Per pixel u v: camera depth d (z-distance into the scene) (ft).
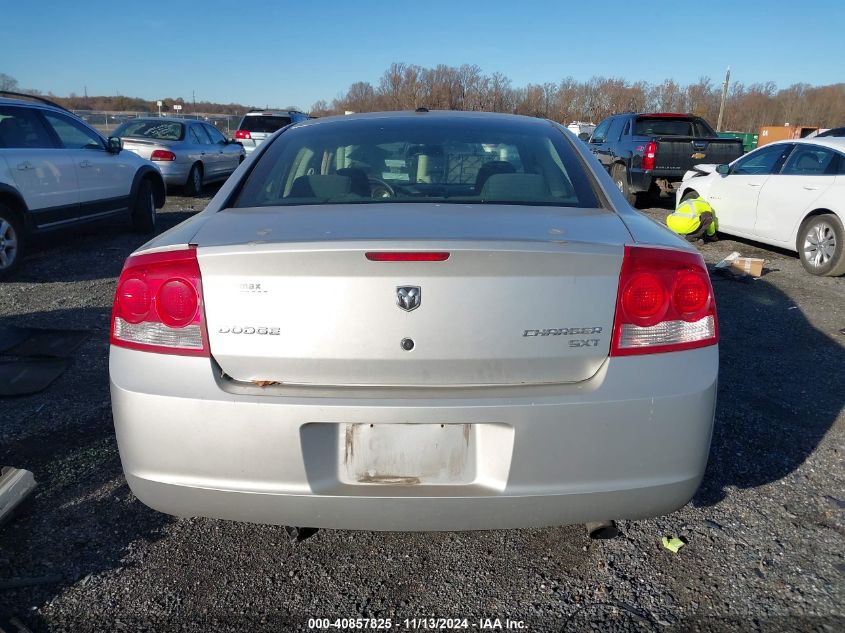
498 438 6.61
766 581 8.01
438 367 6.57
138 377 6.76
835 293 21.58
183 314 6.68
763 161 27.68
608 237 7.02
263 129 59.52
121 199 27.73
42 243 27.50
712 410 6.95
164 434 6.68
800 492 9.85
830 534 8.89
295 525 6.90
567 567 8.30
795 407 12.71
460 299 6.47
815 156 25.09
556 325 6.59
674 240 7.36
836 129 39.91
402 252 6.35
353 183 8.99
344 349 6.54
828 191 23.77
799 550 8.57
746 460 10.71
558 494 6.68
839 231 23.24
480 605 7.66
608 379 6.66
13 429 11.42
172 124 44.42
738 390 13.47
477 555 8.54
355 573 8.19
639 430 6.66
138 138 42.04
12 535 8.73
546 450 6.56
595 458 6.64
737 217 28.37
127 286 6.91
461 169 9.32
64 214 24.08
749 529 8.98
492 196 8.66
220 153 48.14
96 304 18.67
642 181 37.91
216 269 6.60
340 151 9.77
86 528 8.91
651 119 41.98
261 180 9.10
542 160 9.48
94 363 14.33
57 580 7.93
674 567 8.27
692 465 6.93
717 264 24.09
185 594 7.77
